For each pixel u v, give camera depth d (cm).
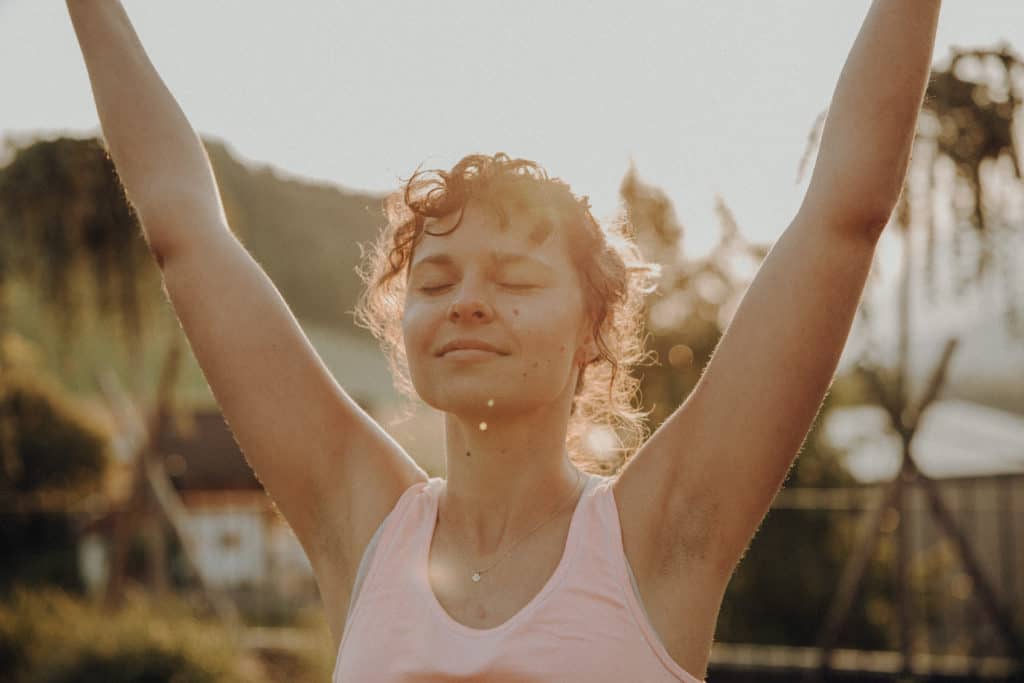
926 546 851
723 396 102
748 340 102
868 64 106
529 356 104
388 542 109
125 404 732
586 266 111
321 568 115
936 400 491
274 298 120
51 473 1061
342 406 118
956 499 853
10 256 660
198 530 1127
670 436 105
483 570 105
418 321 106
